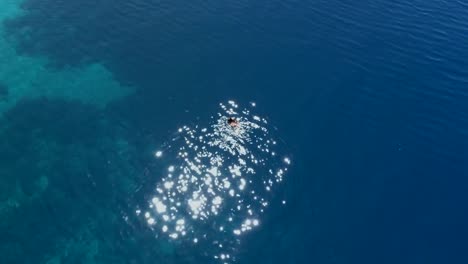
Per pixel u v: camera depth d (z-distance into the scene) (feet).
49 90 134.51
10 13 169.07
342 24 166.81
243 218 100.07
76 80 138.10
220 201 102.94
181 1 176.24
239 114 125.80
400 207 105.60
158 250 94.12
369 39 159.43
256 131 120.88
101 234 97.19
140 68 142.20
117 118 124.36
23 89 134.62
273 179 108.78
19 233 97.14
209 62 144.97
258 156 113.91
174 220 99.19
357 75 142.82
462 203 107.34
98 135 119.55
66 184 107.04
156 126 121.60
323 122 125.59
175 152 114.21
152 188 105.70
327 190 107.76
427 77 143.64
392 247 97.35
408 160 116.98
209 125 121.80
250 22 165.27
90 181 107.65
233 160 112.27
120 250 94.38
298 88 136.15
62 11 169.17
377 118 128.47
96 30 158.81
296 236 97.86
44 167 110.83
